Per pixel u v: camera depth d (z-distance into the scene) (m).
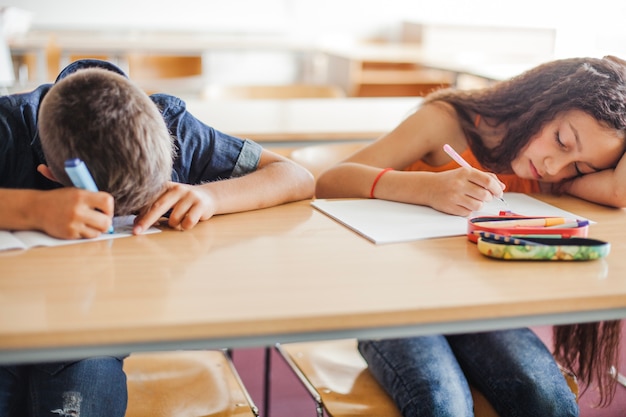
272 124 2.54
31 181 1.21
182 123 1.34
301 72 6.57
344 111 2.88
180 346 0.84
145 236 1.14
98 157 1.03
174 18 6.24
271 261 1.05
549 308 0.95
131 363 1.40
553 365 1.35
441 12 6.40
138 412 1.24
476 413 1.31
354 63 5.52
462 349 1.41
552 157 1.46
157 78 5.32
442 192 1.32
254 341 0.86
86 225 1.07
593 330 1.47
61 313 0.84
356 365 1.44
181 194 1.17
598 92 1.42
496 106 1.59
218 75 6.45
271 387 2.27
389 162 1.60
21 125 1.20
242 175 1.38
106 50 5.23
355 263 1.05
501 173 1.59
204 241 1.13
